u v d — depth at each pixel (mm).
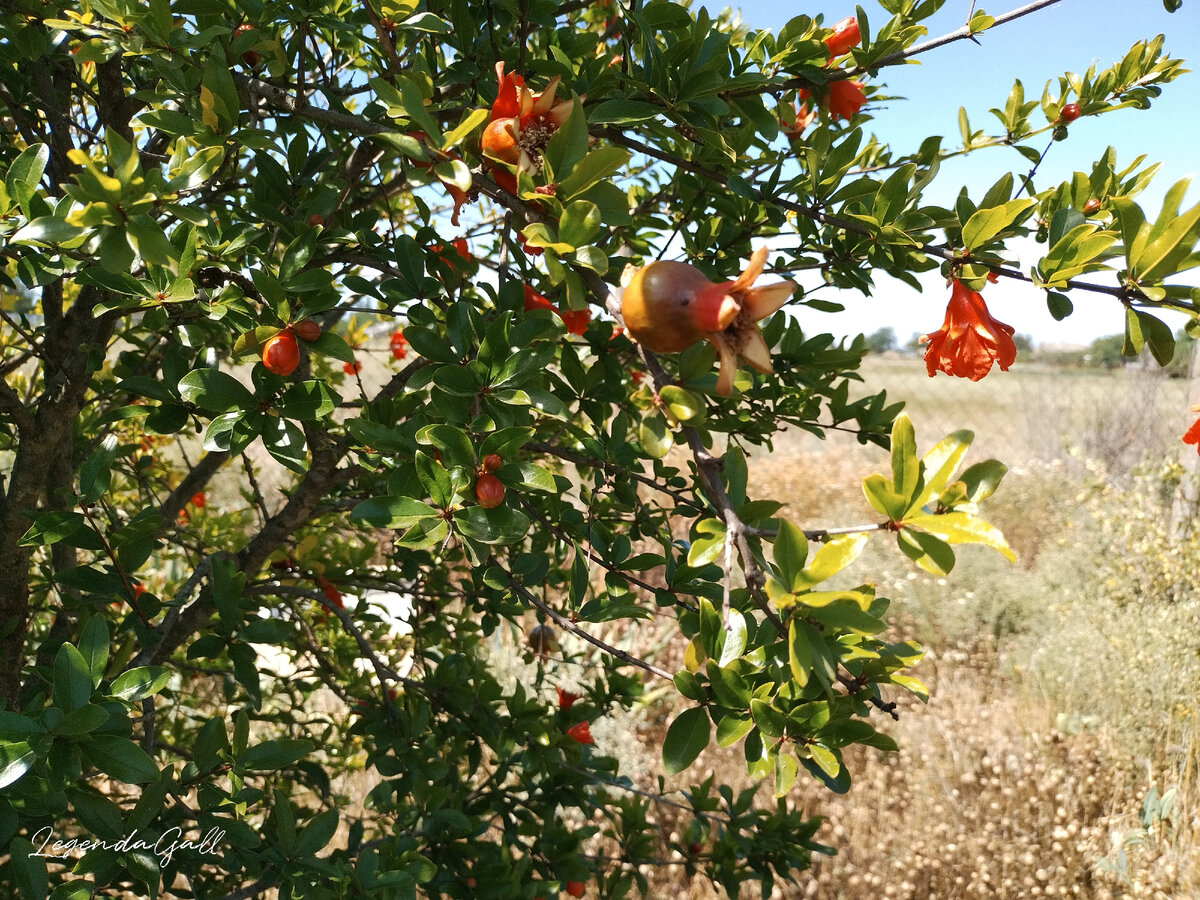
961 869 3701
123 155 955
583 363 1904
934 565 876
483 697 2201
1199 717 4078
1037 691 4762
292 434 1272
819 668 849
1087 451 8320
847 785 997
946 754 4324
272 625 1596
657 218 2174
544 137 1129
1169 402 7895
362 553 2635
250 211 1460
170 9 1264
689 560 962
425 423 1325
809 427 2020
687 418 977
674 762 1042
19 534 1737
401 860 1661
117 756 1065
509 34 1706
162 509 2449
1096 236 1108
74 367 1684
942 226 1300
